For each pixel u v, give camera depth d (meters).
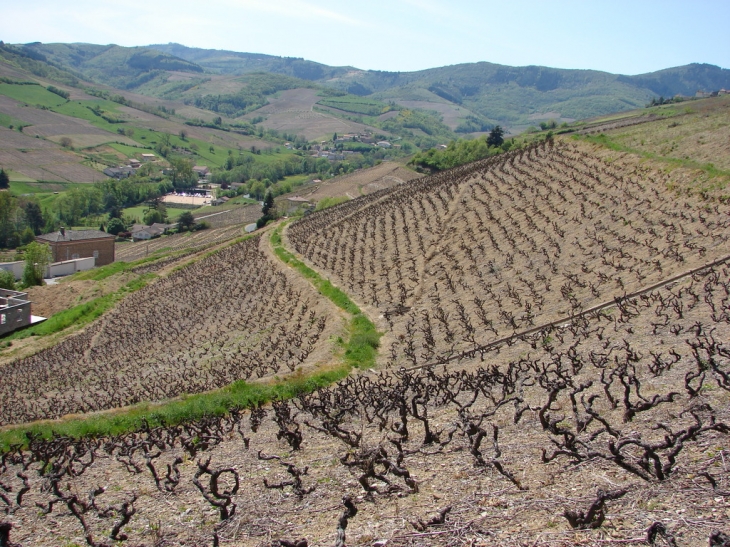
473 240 53.31
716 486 11.87
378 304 47.38
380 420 23.28
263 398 32.22
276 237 81.56
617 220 45.78
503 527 12.02
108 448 26.64
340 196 137.75
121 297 78.81
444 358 34.00
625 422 17.14
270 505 16.11
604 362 24.14
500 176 69.38
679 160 52.56
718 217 39.25
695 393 17.75
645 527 10.87
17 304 70.88
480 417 18.84
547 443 16.75
